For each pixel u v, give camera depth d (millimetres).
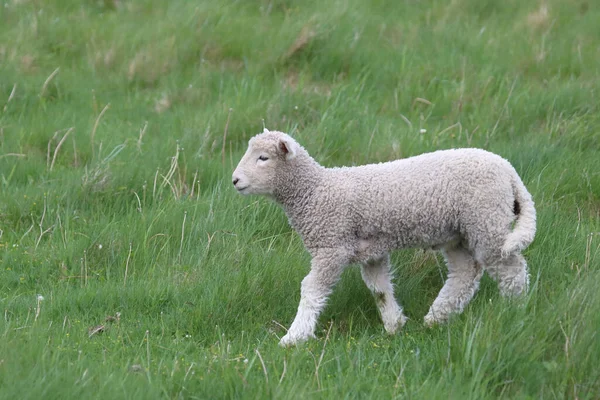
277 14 19734
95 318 10320
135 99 16672
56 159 14422
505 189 9281
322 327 10375
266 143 9844
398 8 20469
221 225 12078
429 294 11008
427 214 9391
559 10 20141
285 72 17422
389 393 7992
